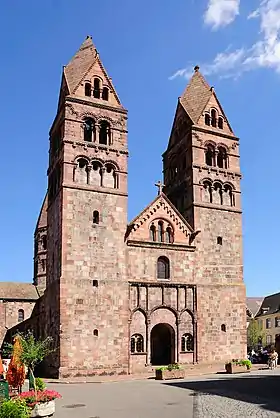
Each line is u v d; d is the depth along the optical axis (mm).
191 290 62281
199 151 67875
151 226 62250
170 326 60031
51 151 67188
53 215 62094
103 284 56969
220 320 63000
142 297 59094
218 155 70000
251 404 28344
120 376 53469
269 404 28188
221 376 49469
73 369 53219
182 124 72125
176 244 62656
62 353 53125
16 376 31625
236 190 69062
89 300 55781
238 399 30656
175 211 64125
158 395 34938
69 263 55906
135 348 57469
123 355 56031
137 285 59031
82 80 62969
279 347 72125
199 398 31891
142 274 59656
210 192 67375
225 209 67375
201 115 69500
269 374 50312
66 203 57562
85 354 54188
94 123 62250
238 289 65312
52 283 58812
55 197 61875
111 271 57844
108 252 58281
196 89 73812
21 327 82688
